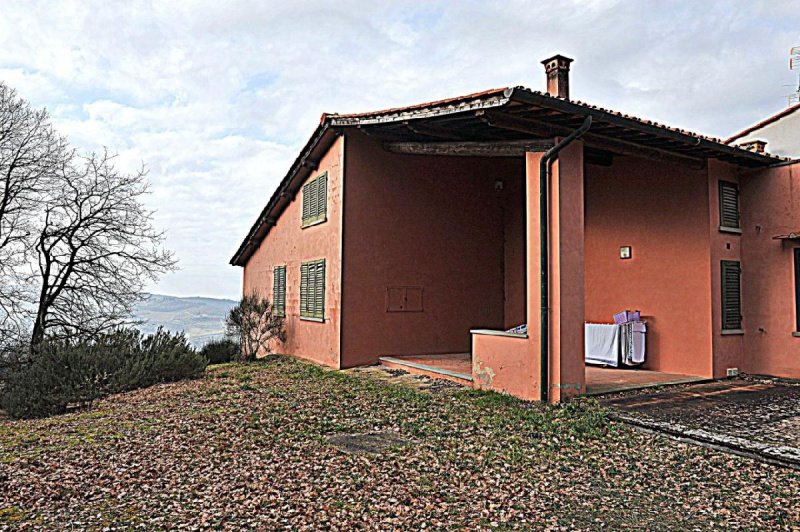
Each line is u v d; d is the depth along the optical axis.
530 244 7.61
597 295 10.83
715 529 3.73
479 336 8.38
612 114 6.86
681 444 5.57
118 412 7.73
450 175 11.98
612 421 6.38
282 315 14.33
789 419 6.31
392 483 4.54
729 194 9.51
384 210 11.17
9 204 13.80
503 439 5.74
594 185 10.96
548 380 7.28
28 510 4.08
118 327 13.64
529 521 3.87
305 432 6.09
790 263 9.10
